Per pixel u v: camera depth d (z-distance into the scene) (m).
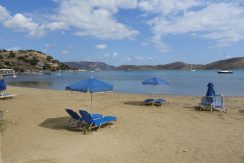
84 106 15.96
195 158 7.17
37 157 7.20
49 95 22.50
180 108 15.49
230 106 16.84
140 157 7.25
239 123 11.44
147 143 8.51
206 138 9.06
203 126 10.83
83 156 7.31
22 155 7.35
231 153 7.55
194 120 12.00
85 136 9.27
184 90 32.44
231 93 28.47
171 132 9.85
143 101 18.17
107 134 9.55
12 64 146.62
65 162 6.86
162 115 13.12
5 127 10.45
